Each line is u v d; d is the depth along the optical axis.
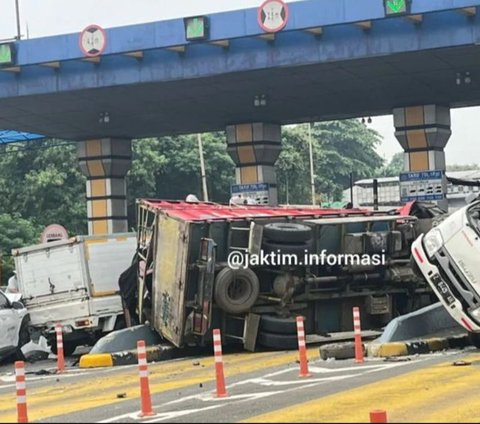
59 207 54.53
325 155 81.69
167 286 18.16
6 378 17.02
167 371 15.51
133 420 9.75
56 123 37.28
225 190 61.66
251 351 18.33
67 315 20.62
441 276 15.50
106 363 17.53
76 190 55.06
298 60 27.39
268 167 38.88
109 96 31.98
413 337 16.77
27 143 49.78
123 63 29.59
